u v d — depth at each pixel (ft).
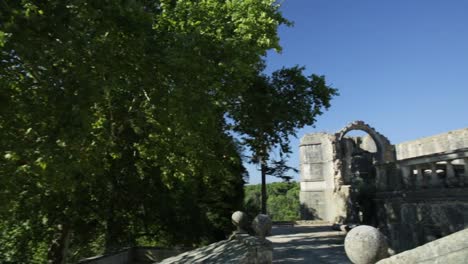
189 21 37.24
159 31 35.40
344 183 124.47
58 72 27.55
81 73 27.22
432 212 41.88
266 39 37.76
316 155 146.30
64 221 47.34
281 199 237.04
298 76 72.84
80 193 47.78
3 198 29.58
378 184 56.44
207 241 69.97
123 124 44.78
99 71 29.37
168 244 72.54
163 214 65.16
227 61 34.76
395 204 49.57
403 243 47.21
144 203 62.08
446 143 91.81
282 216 227.61
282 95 72.95
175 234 68.49
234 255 26.68
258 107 67.62
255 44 38.09
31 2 25.66
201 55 34.01
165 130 40.16
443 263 11.54
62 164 25.96
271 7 45.24
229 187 71.92
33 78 29.84
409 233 46.03
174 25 37.76
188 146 42.83
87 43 27.63
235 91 41.04
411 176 48.24
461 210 37.60
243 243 28.19
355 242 13.94
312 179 145.89
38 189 38.17
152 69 32.99
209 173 49.60
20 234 48.29
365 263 13.69
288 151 77.61
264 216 28.45
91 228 58.90
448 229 39.24
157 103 33.73
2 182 27.81
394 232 49.42
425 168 46.80
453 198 38.78
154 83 33.47
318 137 147.33
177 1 40.50
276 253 52.19
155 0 43.55
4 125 27.14
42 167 25.72
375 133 118.62
